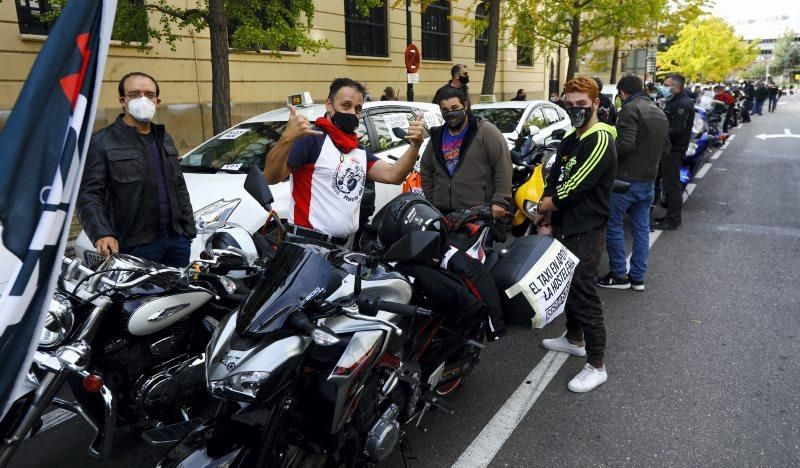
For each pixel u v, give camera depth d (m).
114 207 3.62
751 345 4.31
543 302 3.22
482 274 3.16
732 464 3.00
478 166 4.28
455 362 3.35
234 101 12.04
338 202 3.24
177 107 10.95
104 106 9.76
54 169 1.83
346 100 3.14
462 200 4.32
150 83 3.57
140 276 2.82
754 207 8.89
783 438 3.20
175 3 10.52
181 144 11.12
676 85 7.26
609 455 3.10
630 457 3.08
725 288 5.48
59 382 2.50
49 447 3.27
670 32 19.45
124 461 3.14
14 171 1.78
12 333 1.78
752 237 7.20
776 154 15.02
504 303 3.26
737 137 19.62
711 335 4.49
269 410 2.46
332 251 2.60
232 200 4.84
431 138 4.49
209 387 2.18
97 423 2.77
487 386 3.85
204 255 2.96
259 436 2.27
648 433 3.29
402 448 2.88
